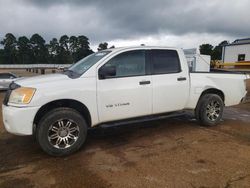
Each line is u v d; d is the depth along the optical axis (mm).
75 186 3412
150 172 3738
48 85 4379
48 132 4324
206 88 5934
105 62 4797
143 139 5270
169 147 4754
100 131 5867
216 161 4070
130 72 5020
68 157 4426
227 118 7023
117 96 4832
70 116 4457
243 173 3650
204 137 5297
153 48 5328
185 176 3592
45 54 113625
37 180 3605
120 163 4094
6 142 5281
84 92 4559
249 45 36531
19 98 4238
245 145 4797
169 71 5445
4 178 3684
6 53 110188
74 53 110688
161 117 5406
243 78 6578
